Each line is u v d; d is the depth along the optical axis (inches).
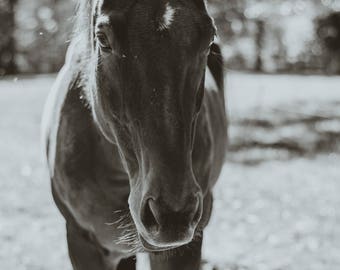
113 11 77.4
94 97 95.7
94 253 118.3
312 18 1497.3
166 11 76.5
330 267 213.8
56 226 266.2
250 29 1423.5
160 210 75.8
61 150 113.7
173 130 76.2
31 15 1262.3
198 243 112.3
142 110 77.2
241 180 374.3
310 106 682.8
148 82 76.2
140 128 78.2
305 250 233.6
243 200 321.1
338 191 346.6
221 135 139.6
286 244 241.4
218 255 225.9
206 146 112.2
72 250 119.5
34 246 235.8
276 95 761.0
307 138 523.5
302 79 1051.3
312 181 375.6
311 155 467.2
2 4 1285.7
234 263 216.8
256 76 1074.7
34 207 300.7
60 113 115.8
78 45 115.8
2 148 475.5
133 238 101.3
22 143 501.7
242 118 583.8
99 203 110.5
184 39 76.4
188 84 78.1
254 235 254.4
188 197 76.5
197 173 108.9
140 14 76.7
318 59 1469.0
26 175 381.1
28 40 1296.8
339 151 485.4
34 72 1275.8
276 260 220.7
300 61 1501.0
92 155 109.0
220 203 314.0
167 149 76.1
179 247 108.8
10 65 1274.6
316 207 306.7
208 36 78.7
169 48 75.9
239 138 503.5
